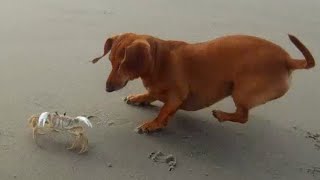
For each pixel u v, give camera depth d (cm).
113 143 155
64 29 205
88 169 146
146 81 157
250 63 153
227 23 226
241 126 167
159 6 233
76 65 185
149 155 152
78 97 170
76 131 150
